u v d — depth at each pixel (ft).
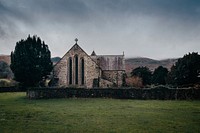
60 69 175.22
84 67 174.81
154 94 123.03
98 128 56.85
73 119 67.82
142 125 60.29
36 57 173.78
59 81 174.09
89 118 69.46
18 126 58.39
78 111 82.64
